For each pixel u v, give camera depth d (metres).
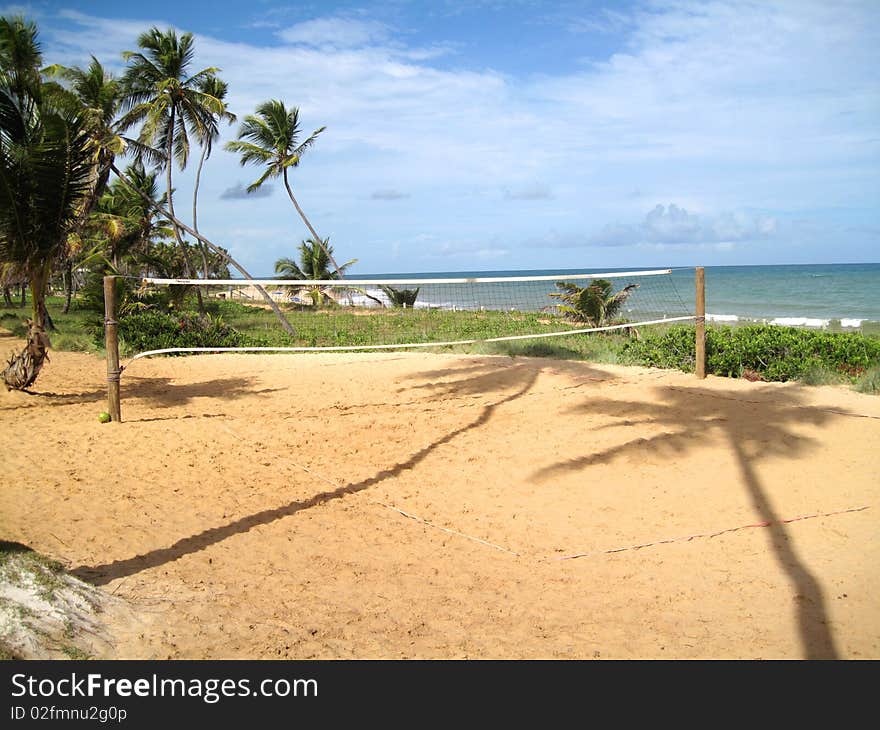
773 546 4.75
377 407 8.91
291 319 28.16
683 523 5.22
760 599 4.04
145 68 23.52
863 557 4.50
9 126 8.23
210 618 3.74
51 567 3.92
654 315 28.16
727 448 6.66
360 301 40.69
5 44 10.38
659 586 4.27
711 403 8.21
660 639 3.66
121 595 3.88
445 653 3.52
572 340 16.52
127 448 6.93
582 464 6.49
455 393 9.61
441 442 7.34
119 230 27.38
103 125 20.00
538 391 9.46
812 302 44.28
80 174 8.65
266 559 4.55
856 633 3.63
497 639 3.66
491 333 19.11
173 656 3.38
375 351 14.99
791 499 5.52
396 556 4.71
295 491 5.90
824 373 9.62
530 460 6.67
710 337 11.05
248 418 8.34
